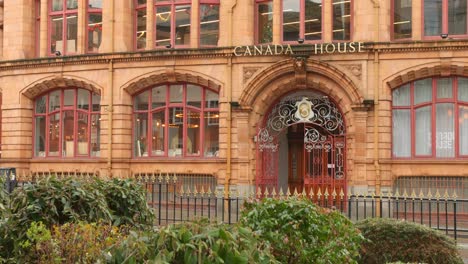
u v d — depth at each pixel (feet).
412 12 78.84
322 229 30.73
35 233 27.78
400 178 78.23
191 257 19.10
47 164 93.97
